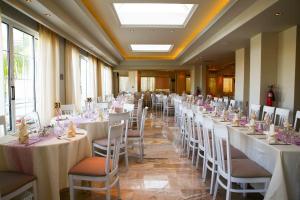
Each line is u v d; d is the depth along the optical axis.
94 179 2.49
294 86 5.36
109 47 8.85
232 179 2.44
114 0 4.68
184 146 5.12
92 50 8.30
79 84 7.40
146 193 3.06
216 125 2.68
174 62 13.95
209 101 8.31
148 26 6.64
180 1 4.71
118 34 7.69
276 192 2.21
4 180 2.22
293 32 5.33
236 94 8.54
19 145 2.44
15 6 3.52
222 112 5.01
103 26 6.66
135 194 3.04
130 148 5.17
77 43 6.63
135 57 13.70
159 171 3.85
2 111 3.59
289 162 2.24
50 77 5.27
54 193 2.44
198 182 3.42
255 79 6.25
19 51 4.51
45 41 5.11
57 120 3.80
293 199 2.24
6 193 2.06
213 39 7.18
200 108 5.95
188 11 5.64
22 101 4.63
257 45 6.11
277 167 2.24
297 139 2.60
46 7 3.89
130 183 3.38
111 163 2.71
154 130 7.34
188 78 17.34
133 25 6.62
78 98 7.30
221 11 5.09
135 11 5.84
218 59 11.17
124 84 17.69
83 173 2.49
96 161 2.76
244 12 4.96
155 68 13.98
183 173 3.76
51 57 5.35
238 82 8.38
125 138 3.84
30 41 4.91
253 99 6.36
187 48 9.46
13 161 2.46
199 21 6.16
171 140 6.00
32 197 2.38
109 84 13.46
